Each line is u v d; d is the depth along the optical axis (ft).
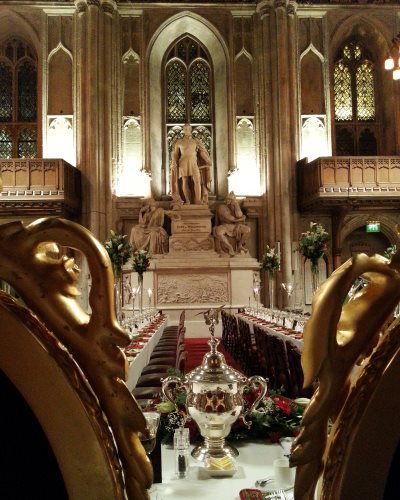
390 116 73.72
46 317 2.96
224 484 6.51
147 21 73.41
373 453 2.92
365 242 76.13
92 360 2.93
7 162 61.00
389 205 68.39
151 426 5.99
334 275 3.04
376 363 2.92
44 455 2.91
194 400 7.00
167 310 57.31
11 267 2.95
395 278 3.07
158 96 75.31
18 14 70.54
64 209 62.90
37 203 61.57
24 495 2.92
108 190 67.36
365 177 63.77
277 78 69.51
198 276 58.29
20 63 73.67
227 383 6.97
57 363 2.78
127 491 3.04
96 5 68.18
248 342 29.27
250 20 74.49
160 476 6.57
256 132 72.18
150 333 28.73
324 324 2.98
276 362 19.57
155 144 73.82
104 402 2.97
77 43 69.41
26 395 2.81
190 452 7.96
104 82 68.33
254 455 7.95
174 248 61.67
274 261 55.06
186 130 65.46
